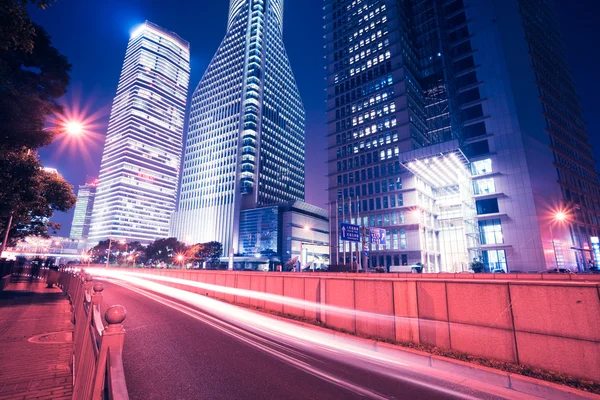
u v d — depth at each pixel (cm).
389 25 8462
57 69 1416
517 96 6531
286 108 17088
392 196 7506
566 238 6372
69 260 18850
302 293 1270
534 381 582
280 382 629
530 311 667
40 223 3244
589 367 578
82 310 579
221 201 13862
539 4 9238
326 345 951
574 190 7319
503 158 6238
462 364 684
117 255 12950
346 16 9631
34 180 1833
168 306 1691
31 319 1142
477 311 743
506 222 5969
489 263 6009
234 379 640
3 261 2170
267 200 14100
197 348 870
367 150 8212
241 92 14975
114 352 274
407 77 8031
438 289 821
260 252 11888
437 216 7981
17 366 657
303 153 18125
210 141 15388
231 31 17025
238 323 1273
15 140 1320
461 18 7681
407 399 559
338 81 9375
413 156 6769
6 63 1139
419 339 832
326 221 13938
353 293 1027
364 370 716
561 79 8825
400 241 7156
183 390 577
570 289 625
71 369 651
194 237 14238
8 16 700
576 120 8988
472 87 7000
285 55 18225
